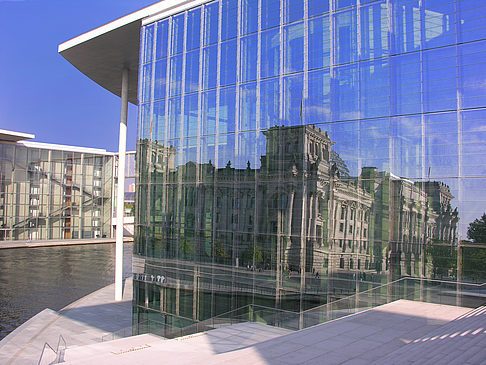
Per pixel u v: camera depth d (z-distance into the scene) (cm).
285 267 1706
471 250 1317
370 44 1556
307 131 1683
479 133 1329
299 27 1742
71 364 1173
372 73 1545
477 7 1354
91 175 6756
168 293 2134
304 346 1048
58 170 6397
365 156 1538
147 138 2330
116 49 2752
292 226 1698
